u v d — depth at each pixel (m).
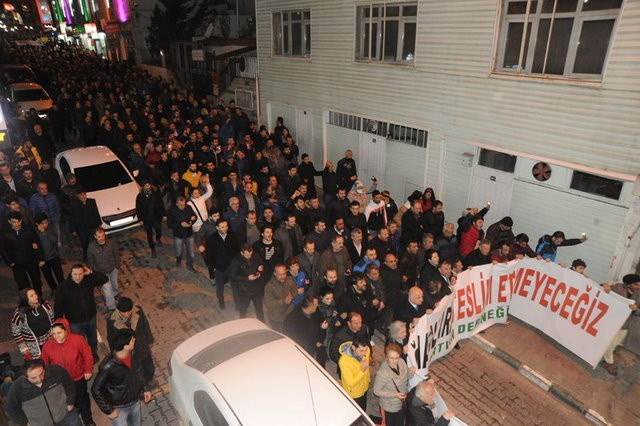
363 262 7.75
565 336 7.80
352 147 14.43
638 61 7.66
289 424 4.73
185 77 28.64
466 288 7.87
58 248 9.70
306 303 6.38
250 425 4.67
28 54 47.81
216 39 24.44
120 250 11.44
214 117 17.70
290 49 15.88
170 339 8.20
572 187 9.15
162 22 30.16
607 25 8.11
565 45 8.72
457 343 8.12
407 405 5.54
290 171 12.19
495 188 10.51
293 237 8.93
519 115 9.55
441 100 11.10
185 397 5.54
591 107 8.40
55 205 10.12
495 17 9.49
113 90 24.11
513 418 6.67
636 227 8.27
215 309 9.07
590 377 7.36
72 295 6.85
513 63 9.59
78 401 6.09
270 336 6.16
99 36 48.88
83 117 19.06
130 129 16.80
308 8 14.36
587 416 6.70
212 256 8.55
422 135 12.02
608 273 8.87
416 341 6.60
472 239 9.20
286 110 16.89
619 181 8.41
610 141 8.27
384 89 12.56
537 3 8.96
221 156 14.20
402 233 9.77
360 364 5.71
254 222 9.27
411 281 8.27
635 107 7.84
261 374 5.26
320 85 14.79
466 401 6.94
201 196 10.50
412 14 11.41
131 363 5.59
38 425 5.21
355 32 12.95
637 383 7.26
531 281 8.20
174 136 15.56
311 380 5.24
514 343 8.09
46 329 6.54
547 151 9.23
